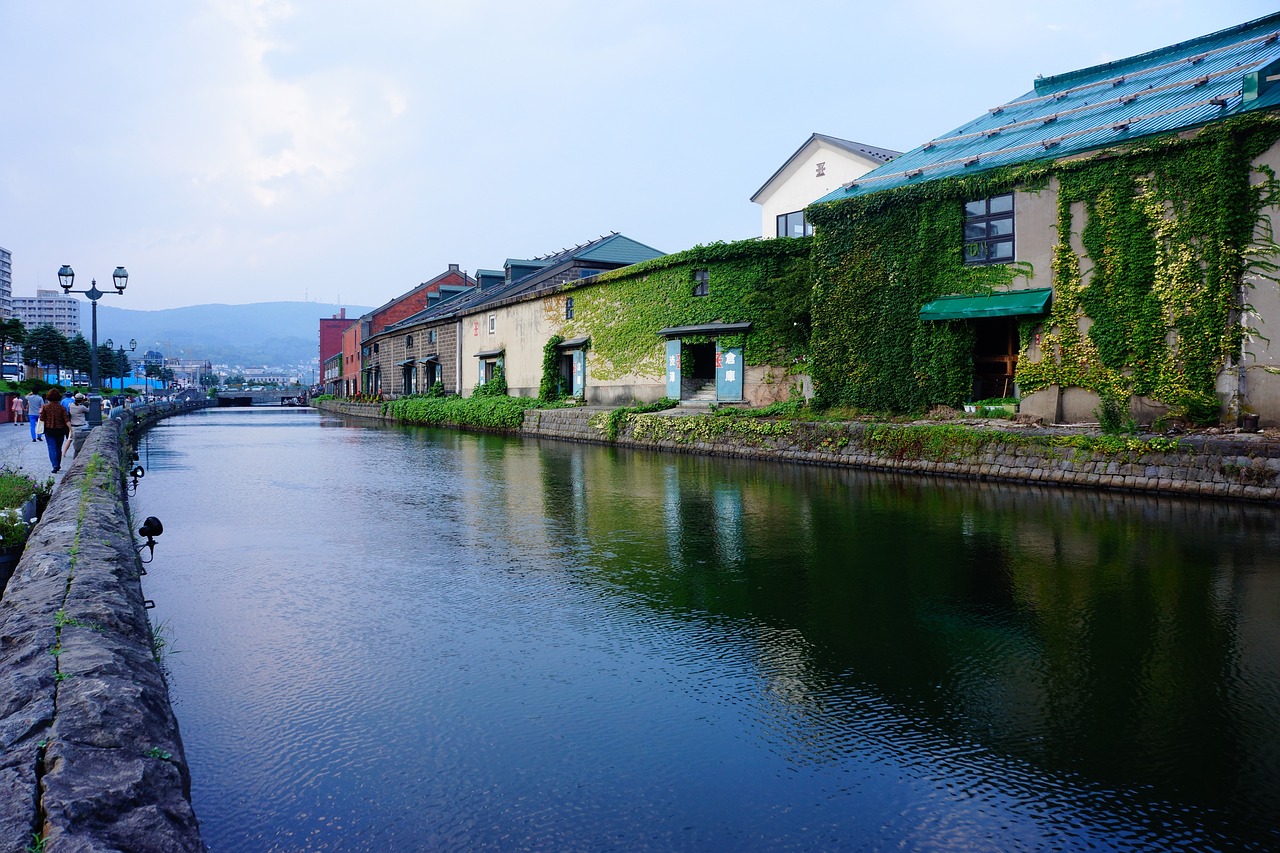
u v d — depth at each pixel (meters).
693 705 4.44
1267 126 13.35
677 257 25.89
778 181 30.39
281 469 17.05
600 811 3.37
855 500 11.70
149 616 6.12
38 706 3.08
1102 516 10.09
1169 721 4.20
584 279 30.81
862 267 18.98
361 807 3.40
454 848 3.10
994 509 10.73
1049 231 16.11
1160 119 15.12
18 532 7.28
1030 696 4.54
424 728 4.16
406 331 51.66
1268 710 4.31
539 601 6.49
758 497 12.14
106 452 13.80
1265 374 13.44
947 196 17.50
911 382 18.25
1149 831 3.21
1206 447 11.59
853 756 3.85
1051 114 18.34
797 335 22.95
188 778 3.43
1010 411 16.58
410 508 11.45
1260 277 13.52
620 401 29.33
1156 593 6.55
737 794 3.51
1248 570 7.27
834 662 5.08
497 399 34.22
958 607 6.23
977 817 3.32
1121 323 15.05
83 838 2.23
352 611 6.24
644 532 9.41
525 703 4.47
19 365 67.38
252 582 7.16
